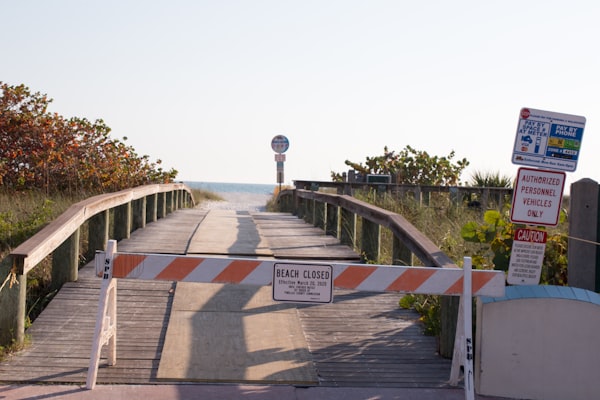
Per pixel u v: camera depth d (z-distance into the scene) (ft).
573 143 20.83
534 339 18.85
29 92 59.82
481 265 24.62
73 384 18.31
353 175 73.41
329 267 18.42
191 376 18.95
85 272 28.73
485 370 18.83
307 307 26.02
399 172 75.25
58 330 22.36
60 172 58.39
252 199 130.41
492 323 18.88
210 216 55.31
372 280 18.45
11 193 51.67
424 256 23.04
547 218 20.89
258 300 25.57
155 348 21.02
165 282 27.58
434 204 56.29
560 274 23.13
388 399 18.13
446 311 21.33
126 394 17.75
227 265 18.48
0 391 17.69
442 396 18.43
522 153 20.81
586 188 22.13
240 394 18.11
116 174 62.23
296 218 58.75
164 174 71.56
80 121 62.34
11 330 20.58
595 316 18.84
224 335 22.08
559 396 18.79
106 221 31.91
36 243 21.38
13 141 57.21
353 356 21.27
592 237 22.09
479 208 51.65
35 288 27.53
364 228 33.99
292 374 19.34
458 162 82.64
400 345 22.39
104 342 18.67
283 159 94.73
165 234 40.73
